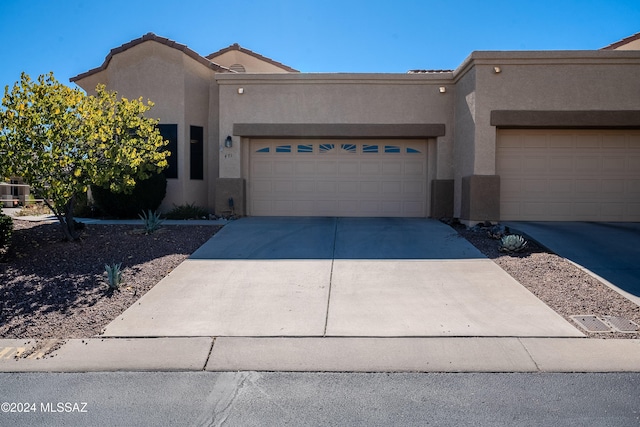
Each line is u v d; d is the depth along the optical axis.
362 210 14.80
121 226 12.36
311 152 14.83
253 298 7.34
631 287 7.55
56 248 9.96
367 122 14.36
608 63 12.28
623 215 12.87
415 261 9.26
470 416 4.09
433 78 14.23
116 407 4.30
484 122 12.38
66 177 9.82
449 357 5.34
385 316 6.58
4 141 8.98
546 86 12.34
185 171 15.12
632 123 12.23
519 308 6.81
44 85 9.38
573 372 4.95
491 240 10.80
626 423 3.96
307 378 4.88
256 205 14.93
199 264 9.15
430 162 14.63
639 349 5.46
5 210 17.95
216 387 4.70
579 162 12.91
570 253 9.42
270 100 14.46
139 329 6.17
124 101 10.77
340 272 8.61
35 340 5.87
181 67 15.09
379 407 4.27
